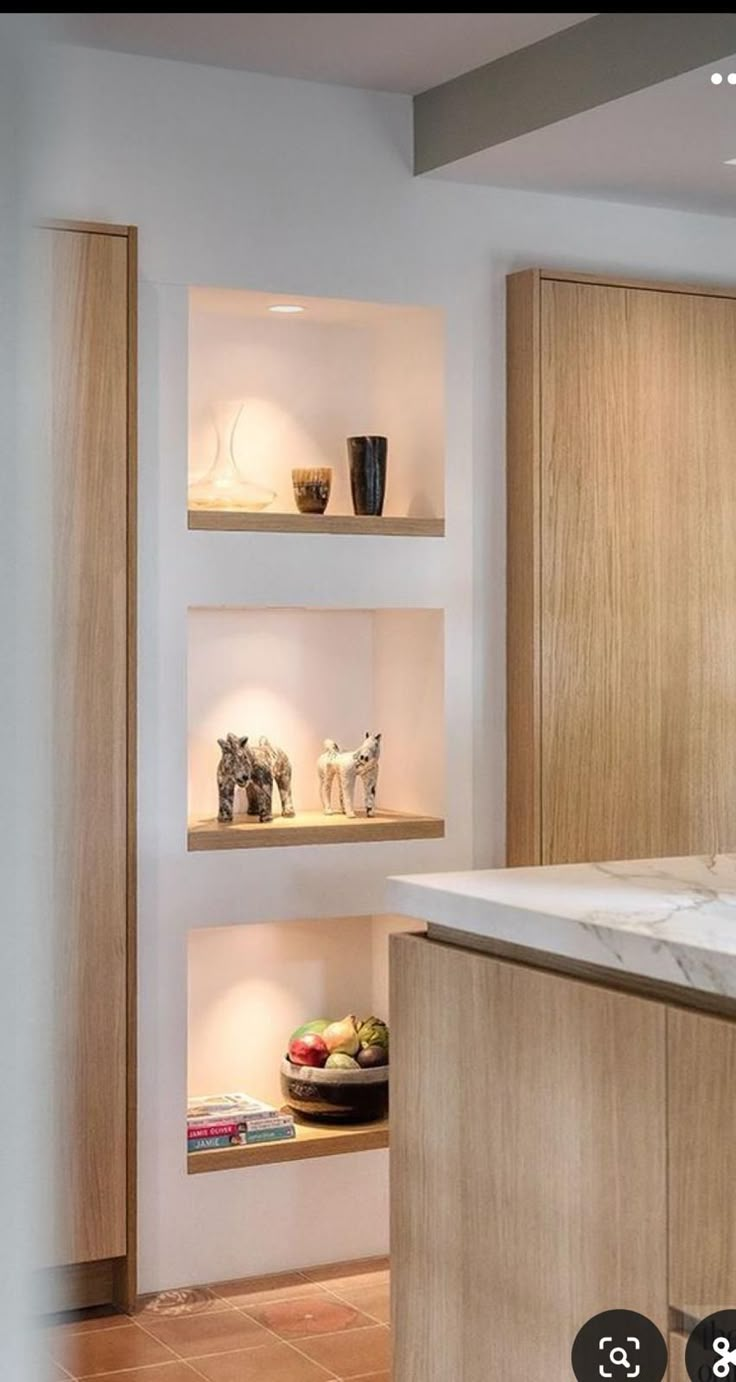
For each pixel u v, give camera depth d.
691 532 4.18
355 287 3.80
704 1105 1.84
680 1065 1.88
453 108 3.72
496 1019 2.24
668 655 4.15
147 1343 3.27
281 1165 3.71
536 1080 2.15
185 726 3.58
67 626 3.32
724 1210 1.82
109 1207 3.38
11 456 0.20
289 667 4.11
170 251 3.57
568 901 2.24
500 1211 2.24
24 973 0.19
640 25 3.16
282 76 3.68
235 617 4.03
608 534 4.05
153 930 3.55
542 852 3.96
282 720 4.10
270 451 4.06
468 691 3.97
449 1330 2.37
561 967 2.16
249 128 3.66
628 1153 1.98
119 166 3.51
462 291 3.95
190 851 3.59
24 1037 0.19
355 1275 3.72
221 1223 3.64
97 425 3.34
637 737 4.10
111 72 3.50
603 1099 2.02
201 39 3.42
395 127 3.84
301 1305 3.51
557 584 3.97
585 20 3.30
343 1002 4.17
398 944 2.50
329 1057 3.91
